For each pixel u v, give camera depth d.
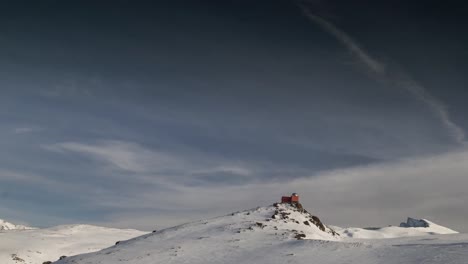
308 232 74.69
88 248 135.00
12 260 111.38
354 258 47.34
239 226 77.31
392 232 171.62
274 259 51.31
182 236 74.44
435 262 41.34
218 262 53.81
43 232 166.12
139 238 80.94
